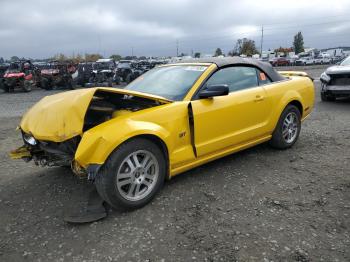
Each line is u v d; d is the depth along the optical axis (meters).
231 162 4.79
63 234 3.10
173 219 3.29
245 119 4.48
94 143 3.13
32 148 3.87
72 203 3.70
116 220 3.30
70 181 4.30
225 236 2.98
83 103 3.31
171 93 4.11
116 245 2.90
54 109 3.42
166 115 3.67
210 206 3.52
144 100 3.87
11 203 3.75
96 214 3.37
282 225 3.13
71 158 3.41
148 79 4.71
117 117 3.52
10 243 2.98
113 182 3.25
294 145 5.61
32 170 4.76
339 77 10.10
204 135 4.01
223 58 4.63
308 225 3.12
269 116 4.86
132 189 3.43
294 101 5.30
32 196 3.91
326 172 4.38
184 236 3.00
